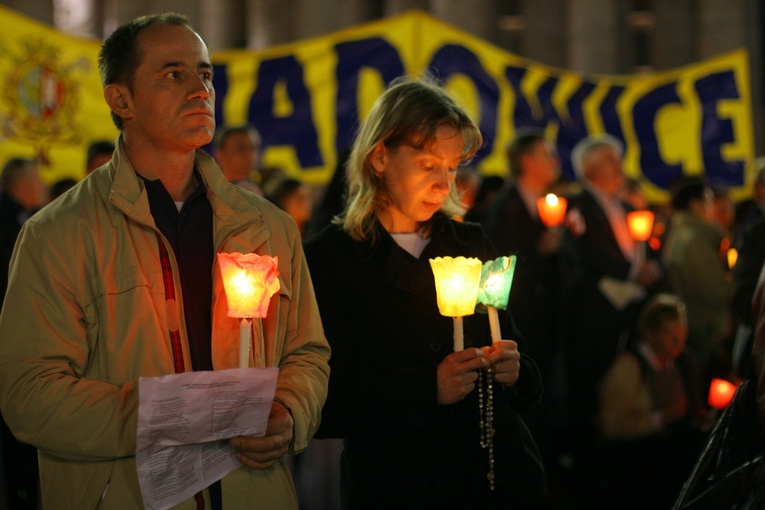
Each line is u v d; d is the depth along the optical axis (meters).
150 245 5.15
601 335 13.92
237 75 18.02
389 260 6.28
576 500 11.63
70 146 16.27
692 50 42.16
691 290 15.54
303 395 5.30
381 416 5.92
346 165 7.80
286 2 40.28
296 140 17.94
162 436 4.68
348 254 6.35
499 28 45.25
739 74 19.81
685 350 12.88
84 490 4.89
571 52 38.78
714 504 5.05
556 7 40.38
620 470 12.03
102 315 4.98
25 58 15.93
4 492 10.98
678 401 12.39
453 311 5.82
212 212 5.48
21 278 4.98
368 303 6.22
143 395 4.53
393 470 6.05
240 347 4.93
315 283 6.30
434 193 6.21
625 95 19.80
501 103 18.48
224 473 5.00
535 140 13.05
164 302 5.09
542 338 12.69
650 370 12.36
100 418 4.73
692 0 42.19
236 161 11.84
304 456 12.75
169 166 5.40
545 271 12.76
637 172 19.88
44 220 5.08
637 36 49.47
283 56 17.98
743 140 19.78
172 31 5.35
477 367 5.80
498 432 6.07
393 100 6.30
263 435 4.98
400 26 17.84
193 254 5.34
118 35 5.40
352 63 17.86
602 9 38.31
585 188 14.55
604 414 12.41
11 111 15.87
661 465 11.92
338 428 6.07
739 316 9.48
